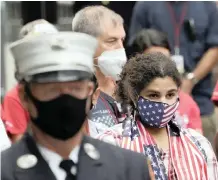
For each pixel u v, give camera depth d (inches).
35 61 161.6
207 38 414.9
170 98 226.4
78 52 162.9
